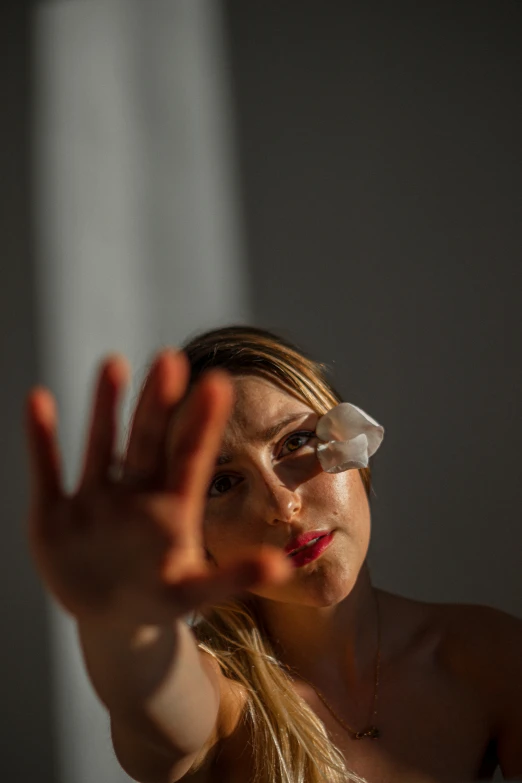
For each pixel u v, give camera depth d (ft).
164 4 4.71
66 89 4.75
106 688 1.77
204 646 2.60
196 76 4.65
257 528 2.40
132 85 4.71
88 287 4.64
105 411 1.59
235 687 2.50
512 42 4.28
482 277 4.18
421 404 4.17
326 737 2.48
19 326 4.66
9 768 4.33
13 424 4.59
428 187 4.29
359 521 2.47
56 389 4.60
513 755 2.69
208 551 2.46
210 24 4.65
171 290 4.58
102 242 4.65
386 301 4.27
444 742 2.60
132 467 1.61
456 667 2.75
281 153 4.50
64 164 4.71
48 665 4.41
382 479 4.16
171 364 1.60
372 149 4.37
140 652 1.77
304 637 2.65
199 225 4.57
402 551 4.11
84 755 4.34
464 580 4.07
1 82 4.79
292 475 2.43
